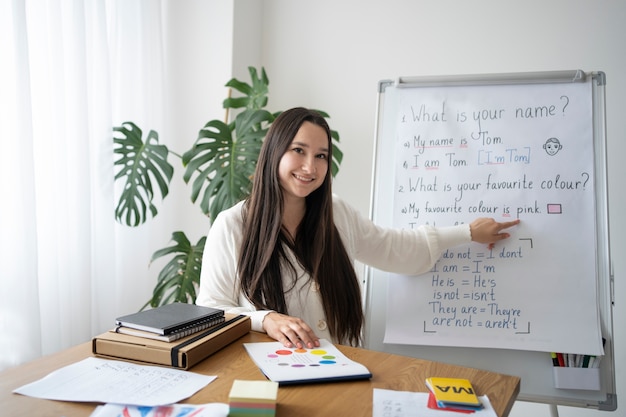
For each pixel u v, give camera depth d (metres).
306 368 1.02
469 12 2.27
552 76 1.70
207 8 2.51
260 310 1.44
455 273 1.68
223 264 1.54
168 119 2.57
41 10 1.81
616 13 2.06
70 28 1.94
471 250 1.68
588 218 1.61
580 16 2.11
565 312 1.58
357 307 1.65
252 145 2.18
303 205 1.63
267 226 1.52
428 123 1.77
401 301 1.71
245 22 2.56
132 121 2.34
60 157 1.88
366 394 0.94
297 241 1.62
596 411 2.10
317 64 2.58
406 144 1.78
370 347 1.75
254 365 1.05
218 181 2.14
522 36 2.19
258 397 0.82
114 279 2.17
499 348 1.63
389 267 1.69
